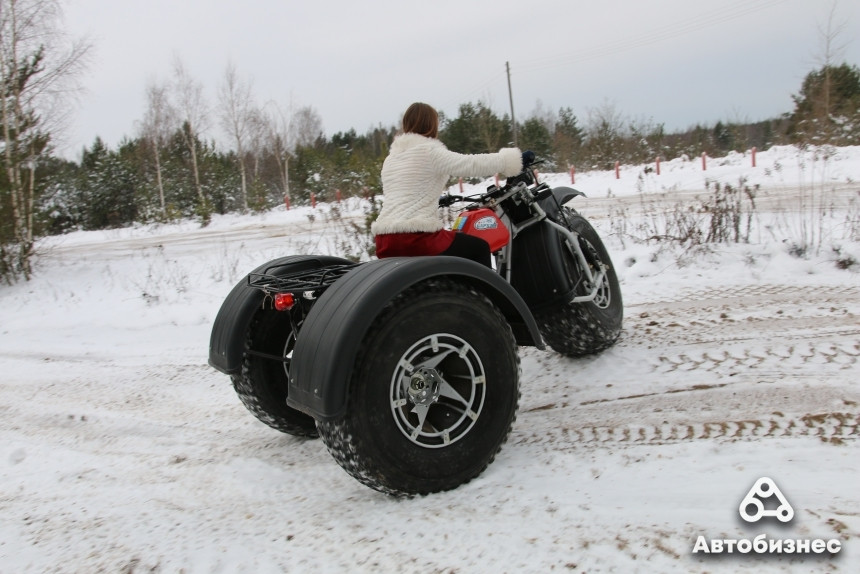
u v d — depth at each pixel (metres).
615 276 4.99
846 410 3.38
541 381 4.44
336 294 2.88
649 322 5.36
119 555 2.73
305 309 3.48
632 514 2.58
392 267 2.88
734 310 5.45
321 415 2.67
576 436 3.50
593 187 22.62
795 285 6.05
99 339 7.87
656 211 11.78
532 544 2.43
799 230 8.04
